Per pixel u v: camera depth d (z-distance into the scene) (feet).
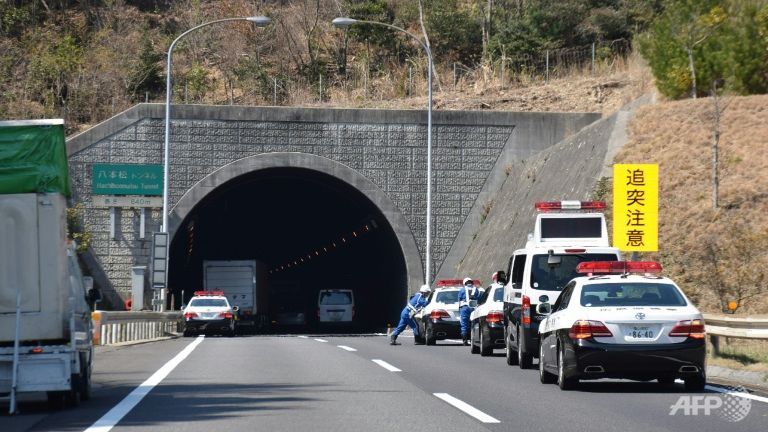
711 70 335.67
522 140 397.39
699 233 258.16
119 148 383.45
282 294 638.94
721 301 226.79
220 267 445.37
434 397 106.73
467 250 394.32
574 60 534.78
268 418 88.63
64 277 98.43
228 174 385.91
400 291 429.38
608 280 117.50
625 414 91.20
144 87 561.02
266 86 556.10
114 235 380.37
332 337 319.88
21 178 97.04
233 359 175.22
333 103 483.10
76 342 100.99
